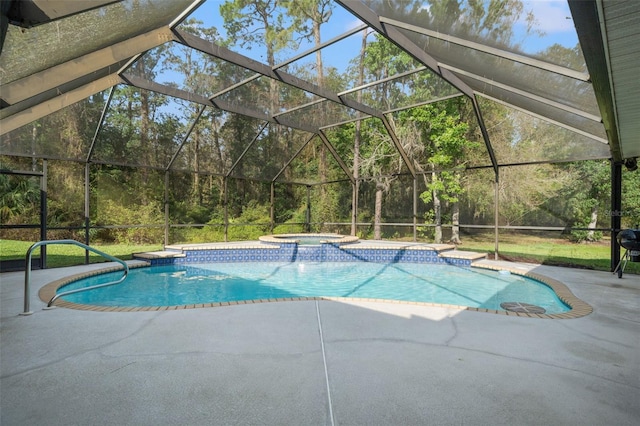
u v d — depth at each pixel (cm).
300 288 750
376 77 844
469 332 360
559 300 554
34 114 661
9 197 952
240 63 667
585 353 307
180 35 579
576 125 715
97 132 821
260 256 1051
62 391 235
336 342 328
